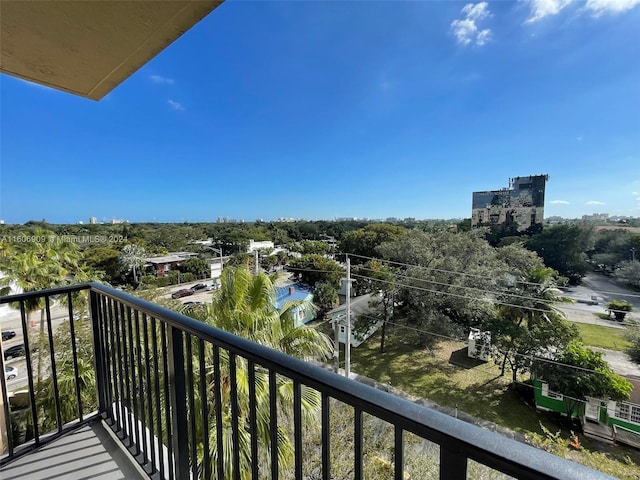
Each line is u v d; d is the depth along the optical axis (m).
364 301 16.14
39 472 1.39
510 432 8.20
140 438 1.57
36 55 1.28
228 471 2.96
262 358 0.78
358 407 0.59
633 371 9.14
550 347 9.63
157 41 1.18
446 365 11.93
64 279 10.35
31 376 1.56
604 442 7.84
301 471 0.72
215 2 0.98
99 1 0.95
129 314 1.49
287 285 19.06
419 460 3.58
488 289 12.02
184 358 1.18
